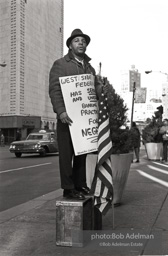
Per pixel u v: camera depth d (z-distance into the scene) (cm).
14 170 1295
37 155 2273
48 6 5900
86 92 393
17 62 4912
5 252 365
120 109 539
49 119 5866
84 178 416
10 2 4953
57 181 982
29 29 5169
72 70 395
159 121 1559
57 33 6381
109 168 393
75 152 382
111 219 481
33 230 445
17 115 4881
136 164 1314
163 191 707
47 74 5844
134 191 709
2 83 5019
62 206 373
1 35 5038
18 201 695
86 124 390
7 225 472
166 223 457
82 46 403
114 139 538
